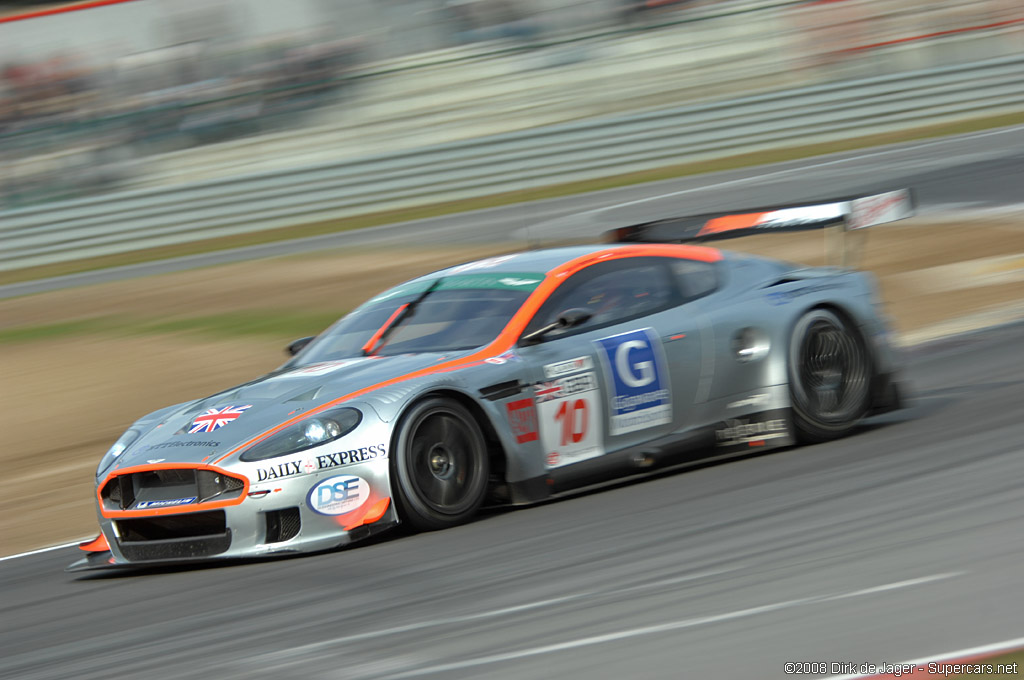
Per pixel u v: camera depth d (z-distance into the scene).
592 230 52.09
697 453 19.97
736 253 21.59
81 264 68.12
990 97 74.25
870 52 79.19
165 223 70.31
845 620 10.80
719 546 14.31
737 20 81.31
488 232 57.28
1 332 48.25
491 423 17.81
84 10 80.50
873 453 19.00
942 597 11.07
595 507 17.67
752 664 9.93
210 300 49.72
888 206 22.50
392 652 11.61
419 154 71.19
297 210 70.81
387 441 16.80
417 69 80.81
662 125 71.69
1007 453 17.38
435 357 18.28
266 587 15.25
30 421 33.56
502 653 11.10
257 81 79.12
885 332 21.73
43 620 15.74
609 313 19.53
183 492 17.08
